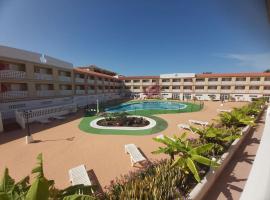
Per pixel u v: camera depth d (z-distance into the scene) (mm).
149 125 17562
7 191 3740
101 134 14633
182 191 5613
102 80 47938
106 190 6172
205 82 52438
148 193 4910
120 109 32375
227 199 5887
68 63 32531
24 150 11188
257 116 18766
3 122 17938
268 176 3021
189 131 15359
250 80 47219
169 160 7270
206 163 6168
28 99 24141
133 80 60969
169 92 57219
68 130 16062
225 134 9781
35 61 25172
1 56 20672
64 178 7855
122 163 9203
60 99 30016
